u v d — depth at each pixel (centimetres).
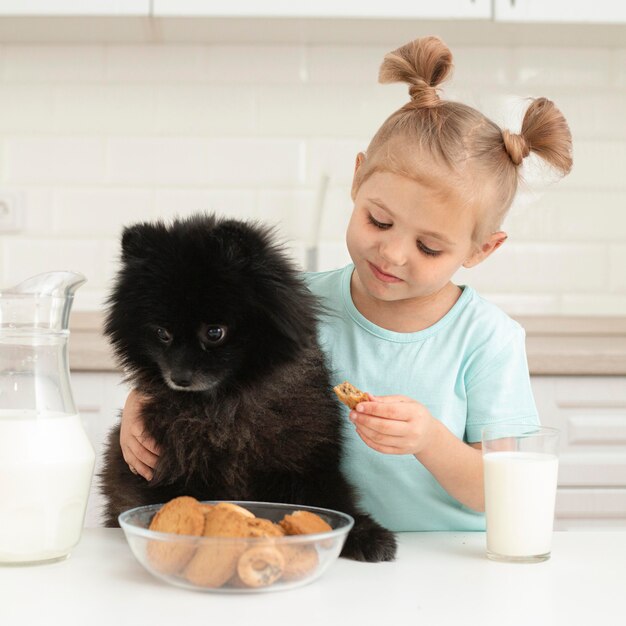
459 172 134
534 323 287
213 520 96
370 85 306
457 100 155
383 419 115
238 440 126
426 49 145
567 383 234
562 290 309
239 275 124
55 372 107
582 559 109
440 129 136
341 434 136
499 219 146
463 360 155
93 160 304
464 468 130
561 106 307
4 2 266
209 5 268
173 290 122
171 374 122
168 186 305
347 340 157
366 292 157
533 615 87
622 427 234
